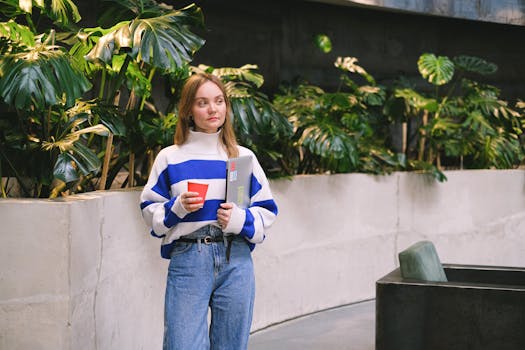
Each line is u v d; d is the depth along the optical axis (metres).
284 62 6.99
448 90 8.46
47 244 3.06
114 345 3.57
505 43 8.86
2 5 3.76
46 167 3.39
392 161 6.26
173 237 2.79
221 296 2.82
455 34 8.50
